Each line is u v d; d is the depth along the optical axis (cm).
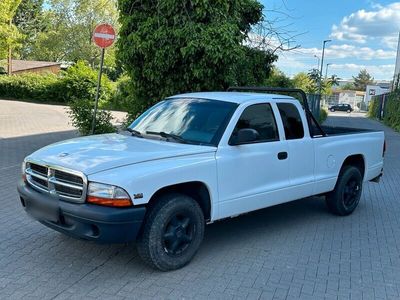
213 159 478
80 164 422
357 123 3591
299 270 476
